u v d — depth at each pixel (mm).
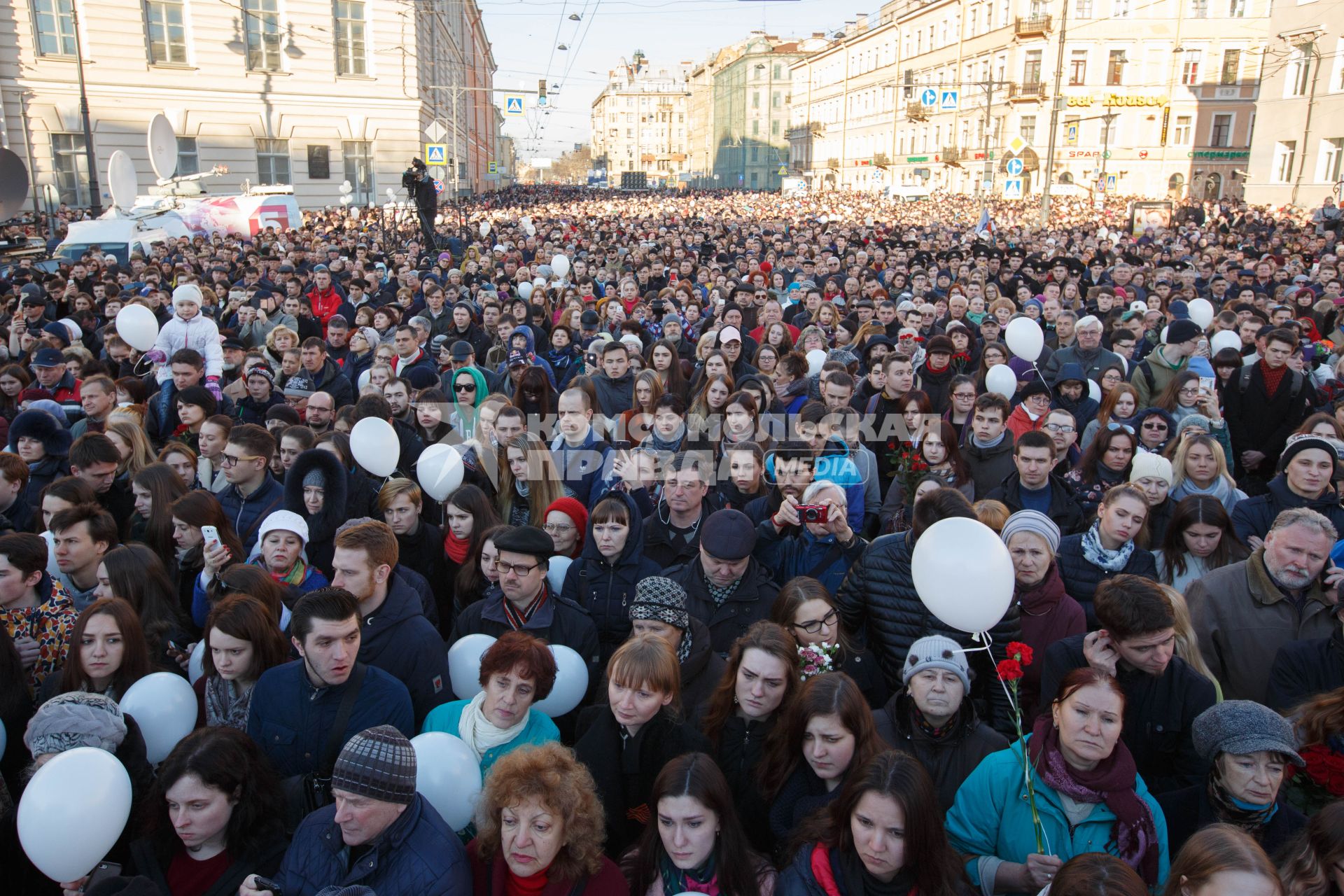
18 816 2625
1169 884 2301
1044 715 2910
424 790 2916
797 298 12492
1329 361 8344
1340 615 3359
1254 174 35219
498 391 7504
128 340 7668
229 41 31531
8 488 4738
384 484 4695
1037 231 24750
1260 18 43438
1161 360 7371
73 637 3344
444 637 4750
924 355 7738
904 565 3881
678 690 3143
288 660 3477
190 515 4238
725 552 3887
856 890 2553
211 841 2830
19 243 19188
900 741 3162
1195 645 3367
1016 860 2770
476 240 23078
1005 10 47094
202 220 20969
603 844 2785
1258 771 2676
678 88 135500
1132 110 44875
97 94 29703
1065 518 4949
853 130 70125
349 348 8742
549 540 3852
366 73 34125
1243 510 4699
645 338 9305
